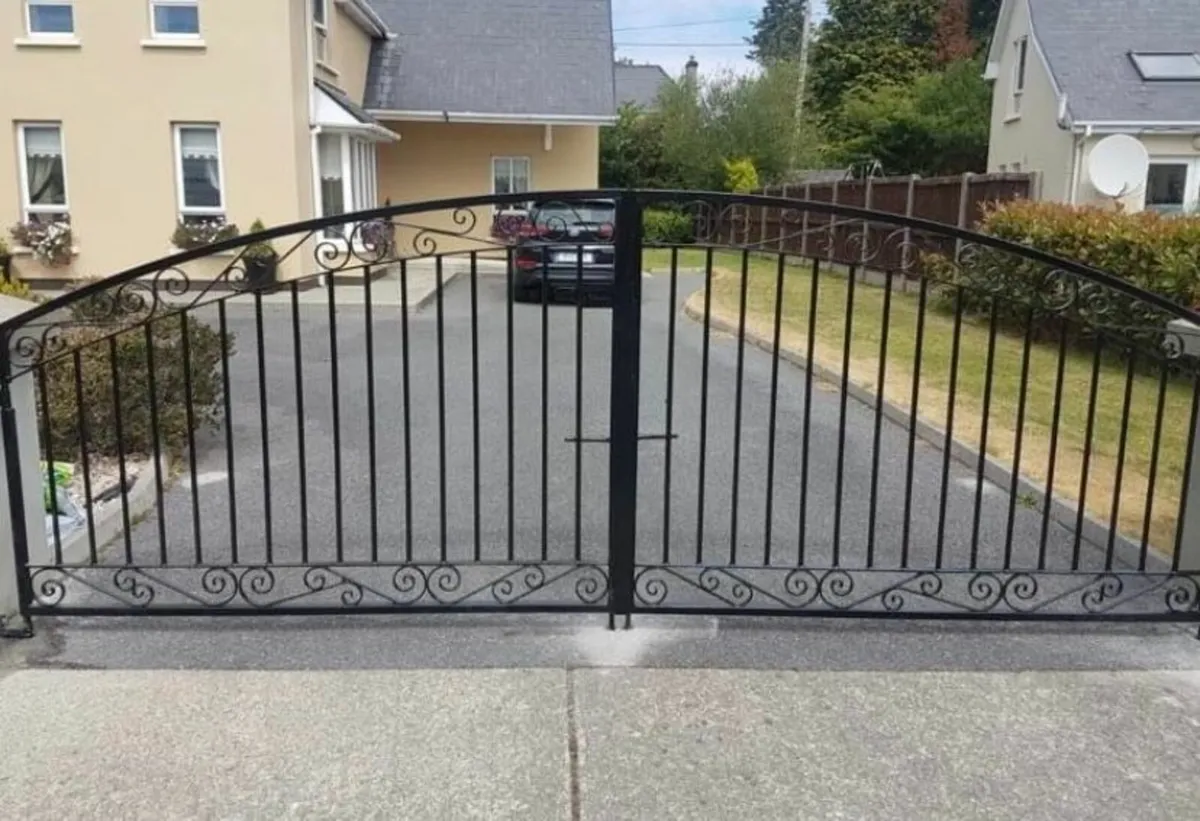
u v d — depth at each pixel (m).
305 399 6.89
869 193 15.30
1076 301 3.28
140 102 13.05
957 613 3.31
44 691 2.86
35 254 13.12
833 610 3.30
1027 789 2.46
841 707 2.82
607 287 10.41
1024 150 19.44
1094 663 3.12
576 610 3.27
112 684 2.91
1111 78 17.25
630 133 26.91
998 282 4.52
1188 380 7.03
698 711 2.79
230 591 3.58
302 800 2.38
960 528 4.35
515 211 8.53
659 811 2.36
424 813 2.34
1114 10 18.41
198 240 12.88
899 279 12.46
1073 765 2.56
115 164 13.19
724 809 2.37
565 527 4.34
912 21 34.84
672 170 26.88
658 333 9.98
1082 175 16.97
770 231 18.52
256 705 2.79
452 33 19.69
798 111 26.89
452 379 7.67
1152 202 16.78
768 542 3.36
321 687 2.90
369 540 4.12
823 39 35.03
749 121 25.81
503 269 17.03
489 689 2.89
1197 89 16.89
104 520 4.13
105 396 4.93
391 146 19.17
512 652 3.13
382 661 3.07
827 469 5.29
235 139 13.19
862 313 10.65
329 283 3.19
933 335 9.19
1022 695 2.90
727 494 4.81
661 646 3.18
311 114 13.98
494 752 2.58
